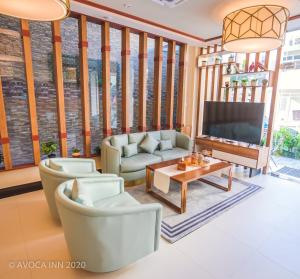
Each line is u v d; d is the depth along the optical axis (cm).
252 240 231
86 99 386
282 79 406
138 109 470
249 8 248
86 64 374
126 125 444
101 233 161
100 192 232
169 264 197
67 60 404
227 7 312
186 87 535
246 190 349
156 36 448
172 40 471
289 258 207
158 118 492
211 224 257
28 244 217
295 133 493
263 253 212
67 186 201
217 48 501
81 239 164
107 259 171
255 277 184
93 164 308
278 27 249
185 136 464
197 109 556
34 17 196
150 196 327
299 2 282
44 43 383
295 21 330
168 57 489
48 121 405
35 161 350
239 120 436
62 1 167
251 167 406
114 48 444
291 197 328
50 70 395
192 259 203
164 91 520
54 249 211
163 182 299
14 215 266
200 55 518
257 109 404
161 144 441
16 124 369
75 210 156
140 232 181
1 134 314
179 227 248
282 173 426
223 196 327
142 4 313
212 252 212
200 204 302
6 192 314
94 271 176
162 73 509
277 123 456
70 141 427
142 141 423
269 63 405
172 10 331
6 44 340
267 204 306
